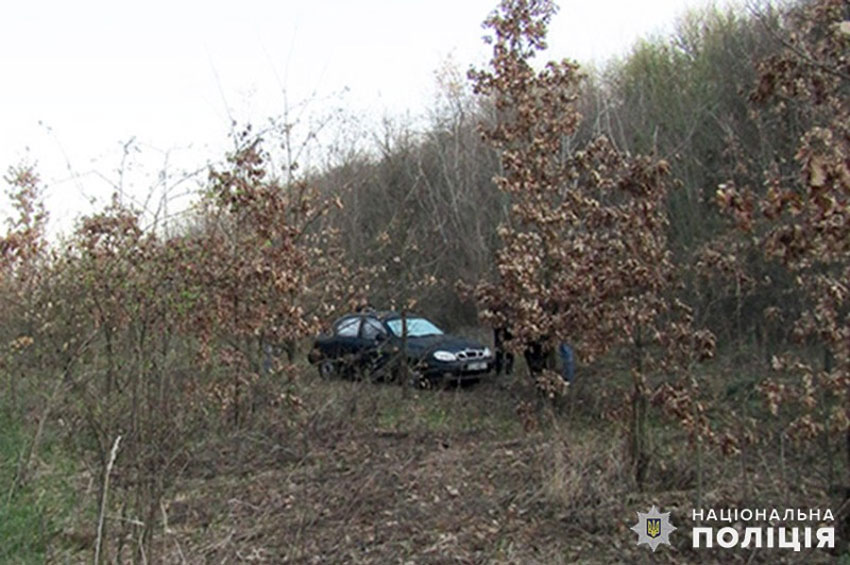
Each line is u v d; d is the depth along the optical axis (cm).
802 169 296
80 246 693
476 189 1670
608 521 538
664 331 611
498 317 802
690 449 639
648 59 1808
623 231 616
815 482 587
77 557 516
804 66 445
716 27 1627
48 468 684
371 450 763
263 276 803
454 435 857
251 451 754
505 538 529
